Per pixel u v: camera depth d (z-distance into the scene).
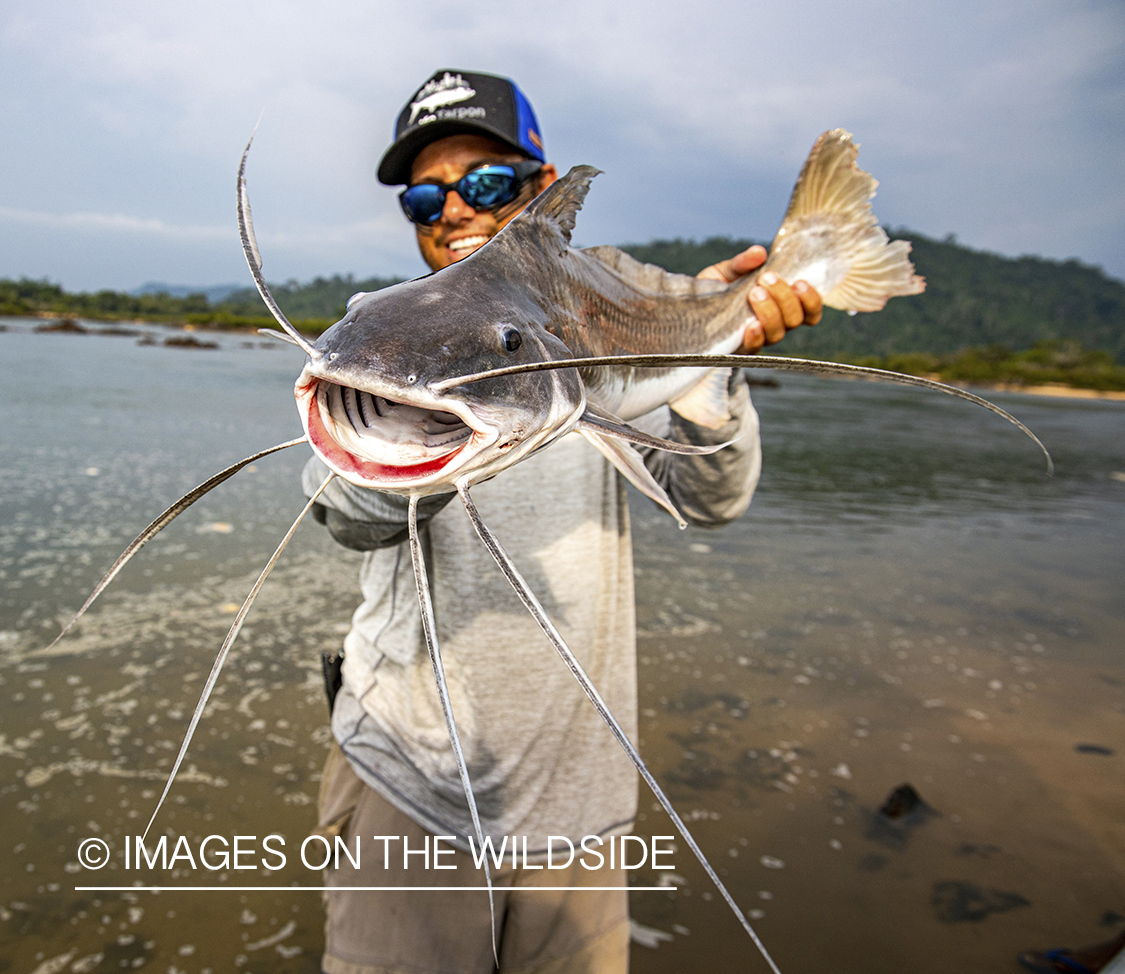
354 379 0.96
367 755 1.84
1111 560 7.52
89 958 2.29
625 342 1.70
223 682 3.85
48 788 2.99
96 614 4.50
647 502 8.46
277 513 6.87
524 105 2.13
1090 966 2.38
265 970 2.29
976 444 18.38
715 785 3.28
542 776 1.77
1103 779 3.46
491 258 1.33
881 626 5.16
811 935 2.51
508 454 1.10
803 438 16.23
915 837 3.01
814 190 2.39
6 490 7.01
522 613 1.75
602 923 1.84
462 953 1.75
